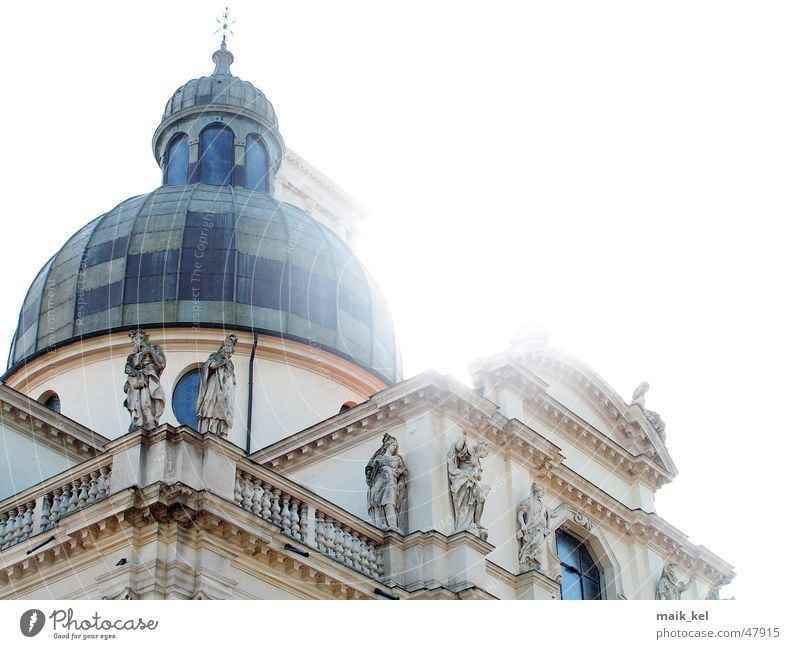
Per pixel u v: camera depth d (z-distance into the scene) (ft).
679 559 142.82
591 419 140.77
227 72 190.08
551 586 117.29
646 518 137.49
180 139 179.01
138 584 90.94
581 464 135.74
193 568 92.38
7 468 115.03
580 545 132.67
